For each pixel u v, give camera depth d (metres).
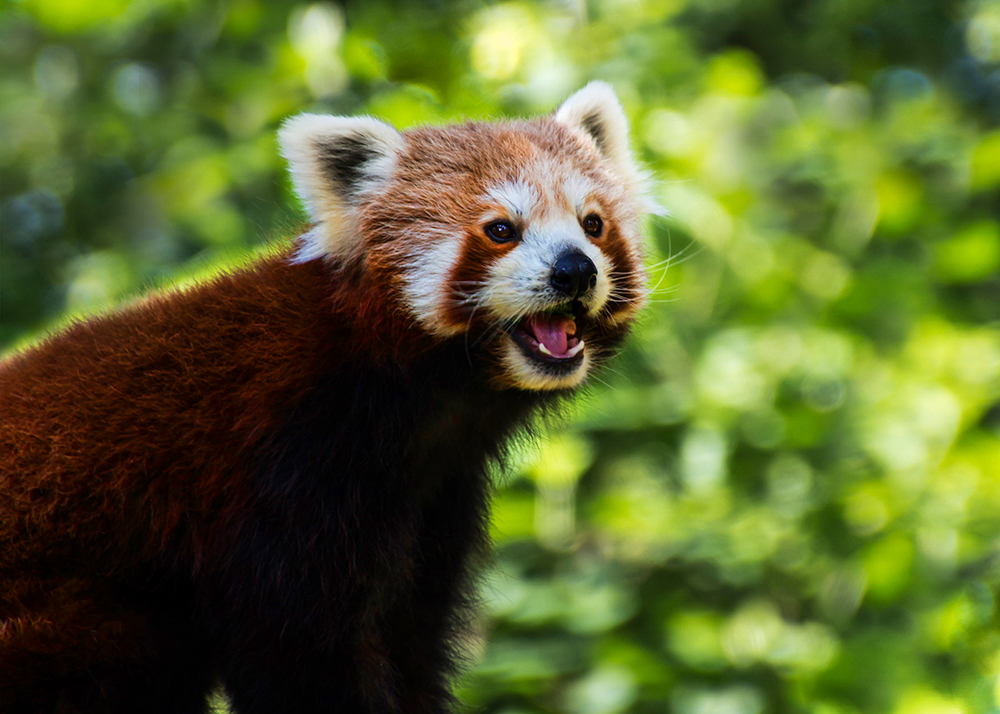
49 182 14.25
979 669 8.25
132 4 12.16
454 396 6.04
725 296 11.00
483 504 6.82
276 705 5.71
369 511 5.79
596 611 9.52
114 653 5.51
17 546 5.52
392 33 10.62
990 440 10.45
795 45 15.02
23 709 5.34
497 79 10.32
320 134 6.19
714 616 10.27
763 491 11.11
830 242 12.05
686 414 10.66
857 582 10.51
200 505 5.62
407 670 6.68
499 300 5.80
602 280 5.95
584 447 10.27
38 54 14.48
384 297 5.80
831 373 11.09
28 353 6.21
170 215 11.55
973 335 11.25
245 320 5.88
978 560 10.14
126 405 5.68
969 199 12.86
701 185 10.66
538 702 9.25
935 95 13.49
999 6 15.25
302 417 5.62
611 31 11.37
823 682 9.23
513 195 5.96
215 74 11.48
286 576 5.57
